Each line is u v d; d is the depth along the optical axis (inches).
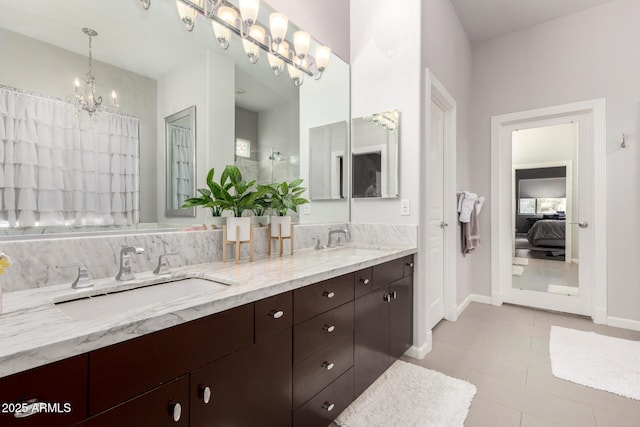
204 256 58.2
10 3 38.3
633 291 107.2
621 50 110.2
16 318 28.3
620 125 110.0
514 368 79.1
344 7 99.3
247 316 38.7
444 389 69.1
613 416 60.1
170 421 30.4
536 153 129.8
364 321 64.1
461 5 115.7
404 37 89.0
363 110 97.5
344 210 98.3
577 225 121.0
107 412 25.8
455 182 116.2
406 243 88.0
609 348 89.9
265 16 72.6
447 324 111.7
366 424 57.6
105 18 46.9
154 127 53.1
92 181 45.5
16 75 38.7
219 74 63.7
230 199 60.2
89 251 42.9
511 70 133.1
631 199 107.8
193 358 32.5
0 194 37.3
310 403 49.4
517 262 134.6
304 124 85.1
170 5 55.2
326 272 51.8
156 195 53.2
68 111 43.1
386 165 92.0
